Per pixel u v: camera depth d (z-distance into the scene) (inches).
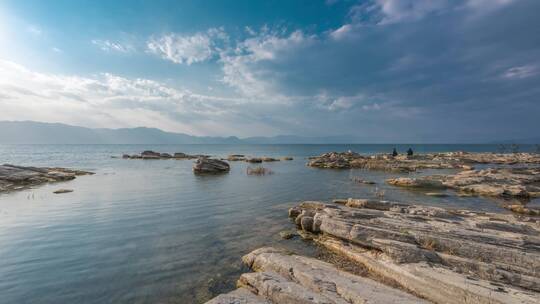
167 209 738.2
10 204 786.8
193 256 431.5
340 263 406.0
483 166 2112.5
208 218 652.1
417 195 988.6
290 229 571.2
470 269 327.0
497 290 270.8
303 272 325.4
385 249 389.1
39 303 304.5
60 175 1328.7
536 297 258.1
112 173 1625.2
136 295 320.8
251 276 314.2
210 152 5462.6
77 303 305.1
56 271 378.0
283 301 266.4
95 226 581.0
